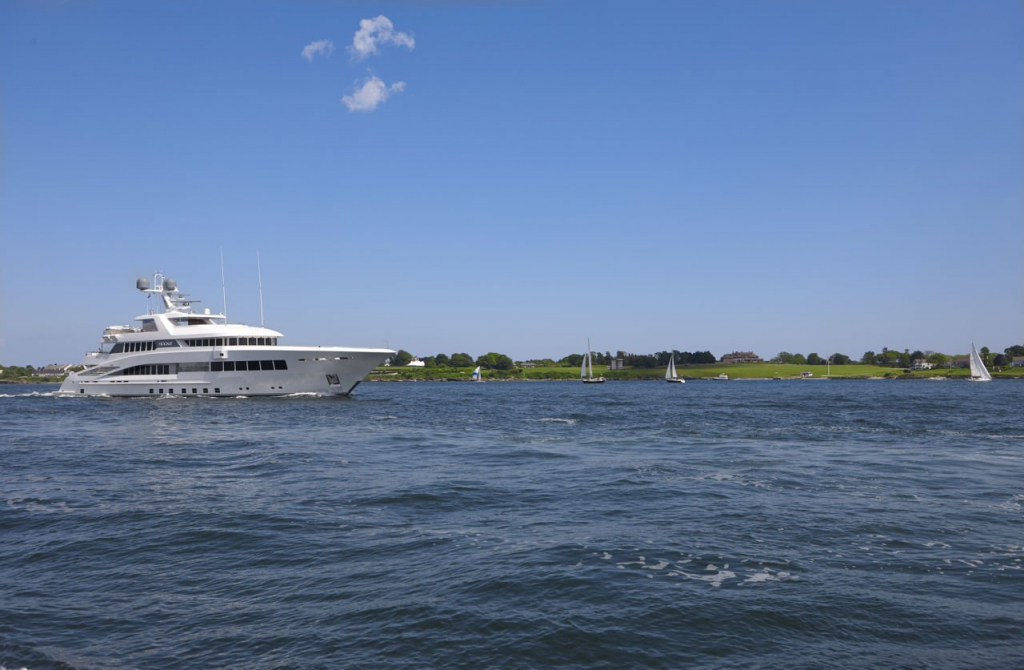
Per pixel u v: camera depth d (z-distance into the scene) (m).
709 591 12.52
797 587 12.73
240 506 20.20
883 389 154.75
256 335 73.81
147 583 13.35
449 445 36.69
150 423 50.53
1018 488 22.89
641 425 49.19
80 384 82.00
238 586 13.07
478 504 20.47
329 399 76.06
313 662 9.84
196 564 14.50
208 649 10.31
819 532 16.80
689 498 21.22
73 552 15.53
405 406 73.38
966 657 9.87
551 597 12.24
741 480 24.61
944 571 13.68
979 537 16.30
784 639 10.49
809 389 159.00
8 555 15.40
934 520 18.06
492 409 70.75
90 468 28.34
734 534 16.64
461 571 13.73
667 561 14.38
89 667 9.77
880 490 22.53
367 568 14.05
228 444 36.97
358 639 10.57
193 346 74.81
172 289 81.38
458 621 11.20
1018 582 13.01
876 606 11.77
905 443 36.72
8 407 68.56
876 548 15.34
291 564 14.40
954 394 114.31
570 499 21.17
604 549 15.31
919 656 9.90
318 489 23.03
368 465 28.89
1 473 27.08
